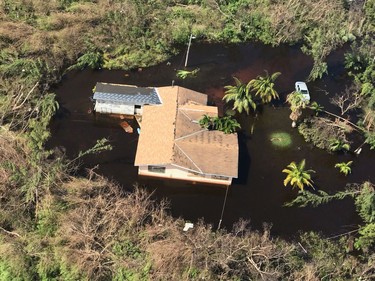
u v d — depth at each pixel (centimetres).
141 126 4481
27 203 3781
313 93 5500
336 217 4216
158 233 3656
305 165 4656
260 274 3416
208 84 5484
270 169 4572
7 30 5350
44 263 3394
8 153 4025
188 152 4244
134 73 5488
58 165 4016
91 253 3403
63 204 3791
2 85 4847
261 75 5706
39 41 5347
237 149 4359
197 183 4338
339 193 4278
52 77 5172
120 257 3478
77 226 3588
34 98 4850
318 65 5559
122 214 3725
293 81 5659
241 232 3900
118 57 5606
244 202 4262
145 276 3378
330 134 4775
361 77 5619
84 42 5600
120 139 4688
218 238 3584
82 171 4331
